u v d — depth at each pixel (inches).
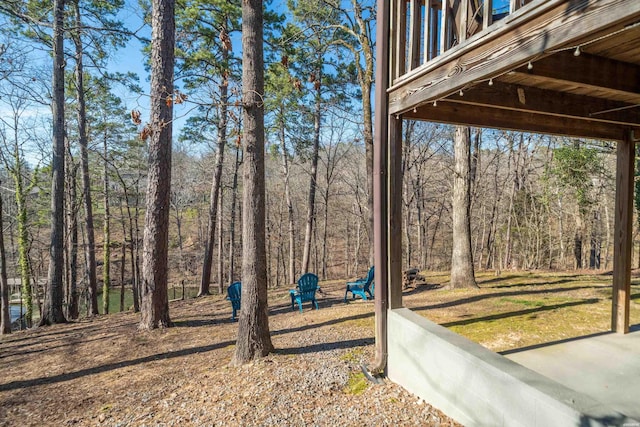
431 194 768.9
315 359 147.1
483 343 143.0
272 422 103.7
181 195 784.3
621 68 93.4
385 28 120.3
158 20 226.1
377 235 125.2
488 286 286.7
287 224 845.2
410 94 110.6
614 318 149.6
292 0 373.7
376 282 127.1
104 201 579.5
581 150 436.8
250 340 154.1
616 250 147.6
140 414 121.7
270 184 828.0
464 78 89.0
